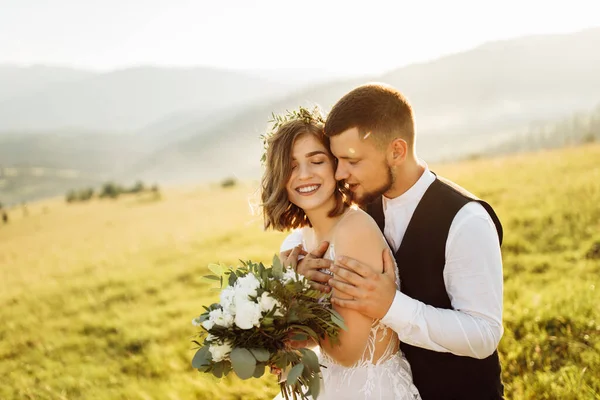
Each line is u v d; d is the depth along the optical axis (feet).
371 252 7.68
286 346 7.29
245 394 14.62
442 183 8.11
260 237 44.37
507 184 43.50
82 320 28.63
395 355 8.20
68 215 125.18
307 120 8.39
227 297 7.24
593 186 35.06
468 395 7.89
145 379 18.62
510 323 15.97
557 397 11.37
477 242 7.47
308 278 7.83
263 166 8.88
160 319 26.17
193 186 152.87
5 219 129.70
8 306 35.73
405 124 7.76
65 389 18.94
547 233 27.40
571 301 16.84
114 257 48.75
